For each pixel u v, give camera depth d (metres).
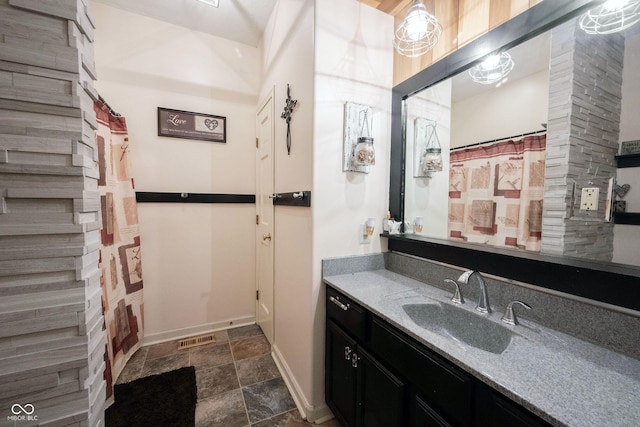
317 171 1.46
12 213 0.51
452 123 1.39
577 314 0.90
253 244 2.60
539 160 1.04
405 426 0.99
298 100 1.60
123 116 2.06
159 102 2.18
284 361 1.87
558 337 0.90
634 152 0.81
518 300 1.05
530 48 1.04
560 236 0.98
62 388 0.55
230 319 2.54
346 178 1.55
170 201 2.25
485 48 1.16
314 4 1.42
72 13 0.54
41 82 0.52
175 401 1.61
